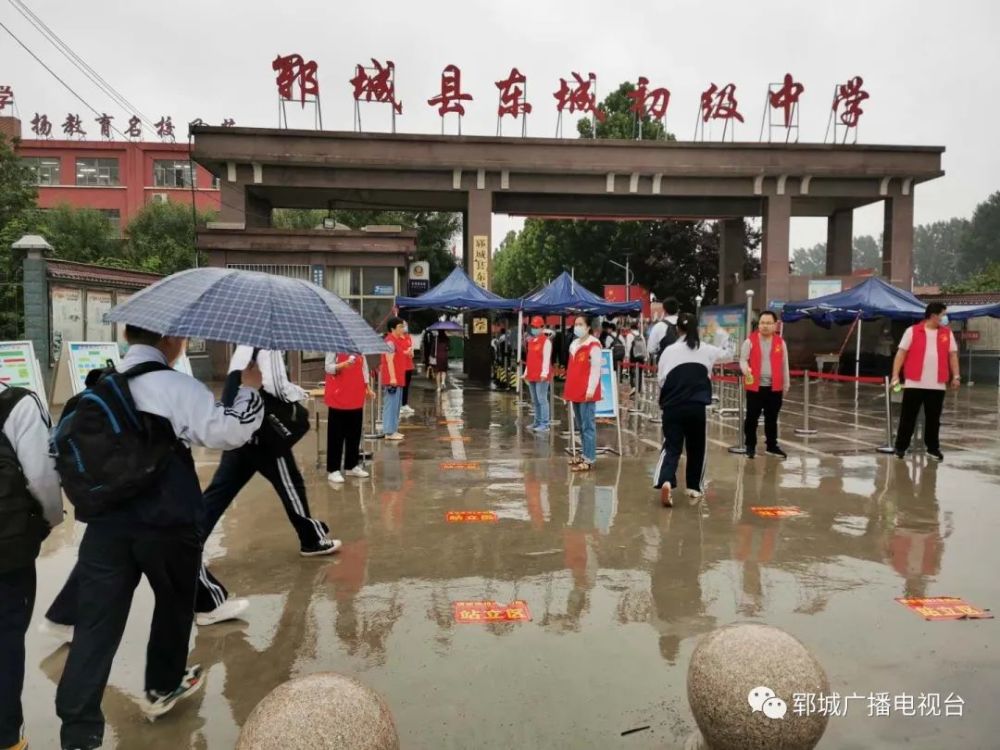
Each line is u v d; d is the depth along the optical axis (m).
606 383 8.96
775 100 21.39
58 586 4.59
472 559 5.01
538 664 3.47
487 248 19.89
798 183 20.77
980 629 3.88
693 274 36.84
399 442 10.07
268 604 4.21
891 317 18.55
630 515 6.15
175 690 3.00
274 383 4.75
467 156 19.44
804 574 4.71
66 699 2.63
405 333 10.30
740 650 2.57
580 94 20.81
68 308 13.79
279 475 4.80
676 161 20.09
